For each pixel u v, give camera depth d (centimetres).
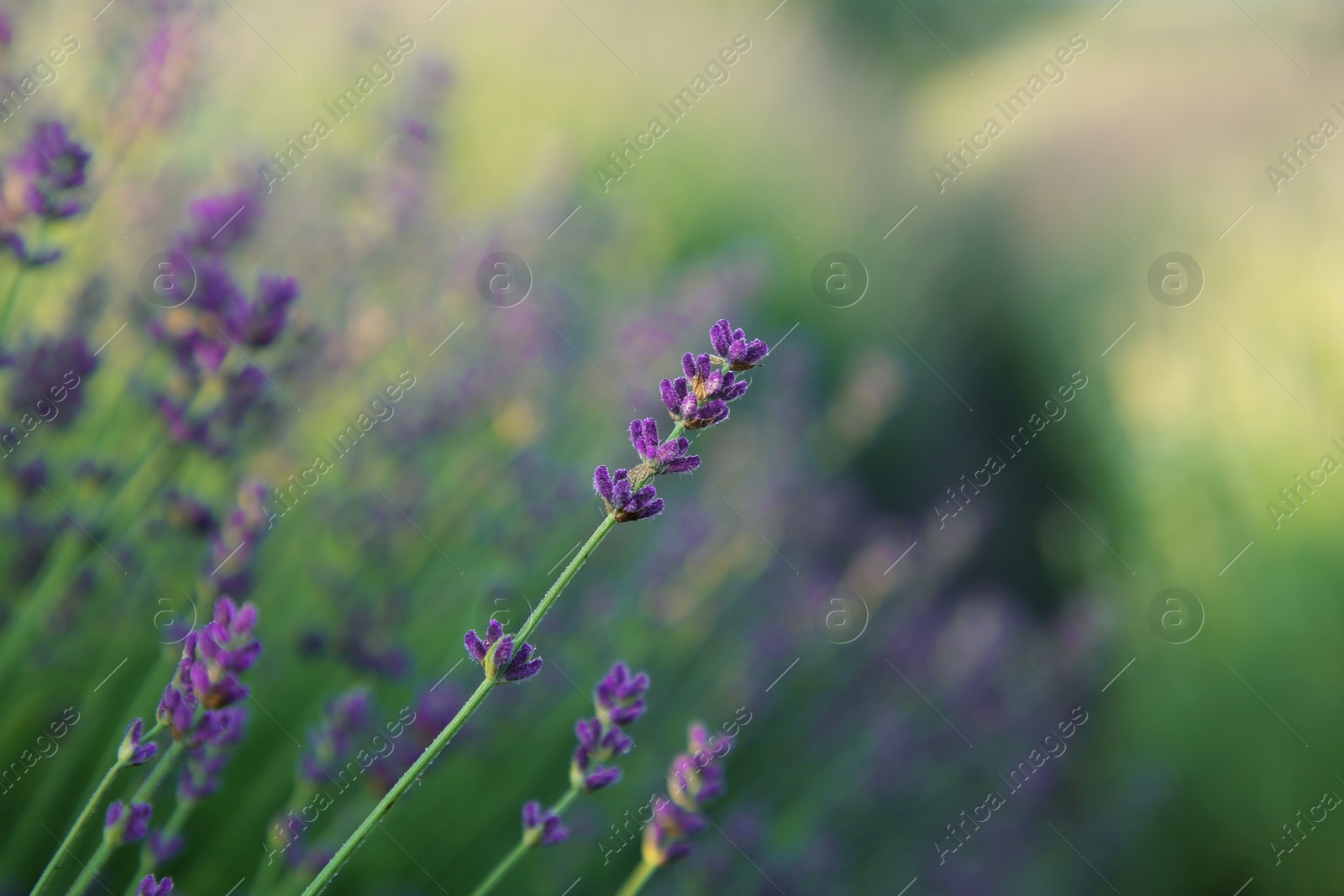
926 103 1179
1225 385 520
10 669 222
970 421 823
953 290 898
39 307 274
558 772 353
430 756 122
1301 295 494
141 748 132
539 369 374
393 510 302
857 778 421
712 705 389
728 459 479
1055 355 752
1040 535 734
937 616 536
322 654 259
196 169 339
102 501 221
